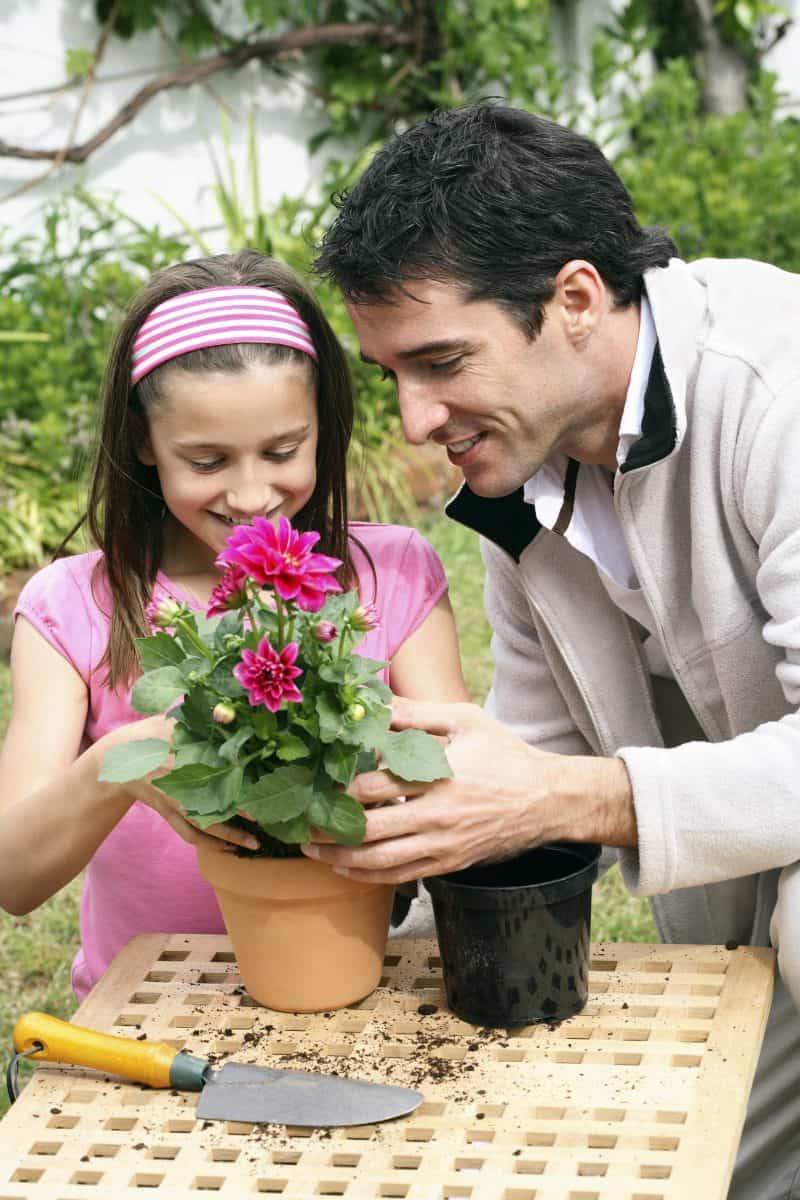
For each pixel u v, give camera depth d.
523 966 1.38
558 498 1.78
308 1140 1.25
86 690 1.80
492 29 5.67
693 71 6.35
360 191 1.53
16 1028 1.35
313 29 5.49
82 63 5.00
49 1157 1.24
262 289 1.69
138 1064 1.32
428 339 1.52
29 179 5.05
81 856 1.60
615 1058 1.35
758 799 1.45
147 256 4.83
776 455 1.58
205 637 1.37
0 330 4.65
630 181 5.42
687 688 1.83
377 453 4.77
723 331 1.65
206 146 5.40
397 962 1.55
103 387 1.75
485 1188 1.17
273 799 1.28
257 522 1.29
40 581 1.83
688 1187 1.16
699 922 2.05
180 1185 1.19
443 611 1.91
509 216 1.50
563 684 1.97
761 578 1.59
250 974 1.45
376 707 1.33
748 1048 1.35
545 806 1.43
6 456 4.65
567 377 1.60
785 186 5.53
